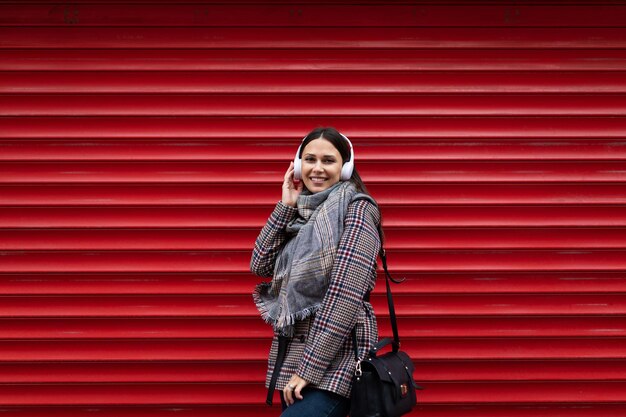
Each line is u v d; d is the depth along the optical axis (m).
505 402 3.54
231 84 3.54
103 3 3.53
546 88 3.54
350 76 3.54
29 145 3.53
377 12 3.54
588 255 3.53
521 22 3.53
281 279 2.58
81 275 3.53
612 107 3.53
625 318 3.53
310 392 2.37
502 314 3.52
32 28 3.52
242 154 3.54
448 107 3.54
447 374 3.54
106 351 3.54
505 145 3.55
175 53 3.54
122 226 3.52
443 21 3.53
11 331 3.52
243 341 3.55
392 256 3.54
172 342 3.55
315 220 2.52
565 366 3.54
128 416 3.55
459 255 3.54
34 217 3.52
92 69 3.52
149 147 3.54
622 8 3.52
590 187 3.54
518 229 3.54
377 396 2.33
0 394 3.53
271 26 3.53
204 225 3.53
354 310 2.32
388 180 3.54
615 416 3.53
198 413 3.56
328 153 2.61
